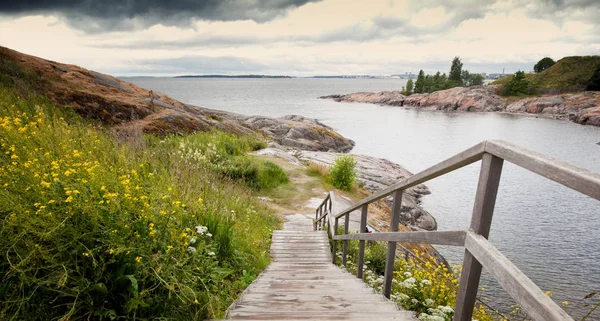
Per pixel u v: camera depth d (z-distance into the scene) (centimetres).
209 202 616
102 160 483
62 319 202
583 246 1753
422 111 10206
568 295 1295
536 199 2530
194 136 1712
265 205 1159
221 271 372
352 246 786
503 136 5325
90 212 255
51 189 267
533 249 1720
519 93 11188
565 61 12675
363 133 5578
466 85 15838
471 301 179
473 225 175
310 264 599
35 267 229
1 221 239
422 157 3791
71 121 930
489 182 164
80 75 1988
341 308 298
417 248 1176
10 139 420
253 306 310
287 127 3972
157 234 297
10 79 1480
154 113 1925
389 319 260
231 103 12338
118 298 244
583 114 7225
